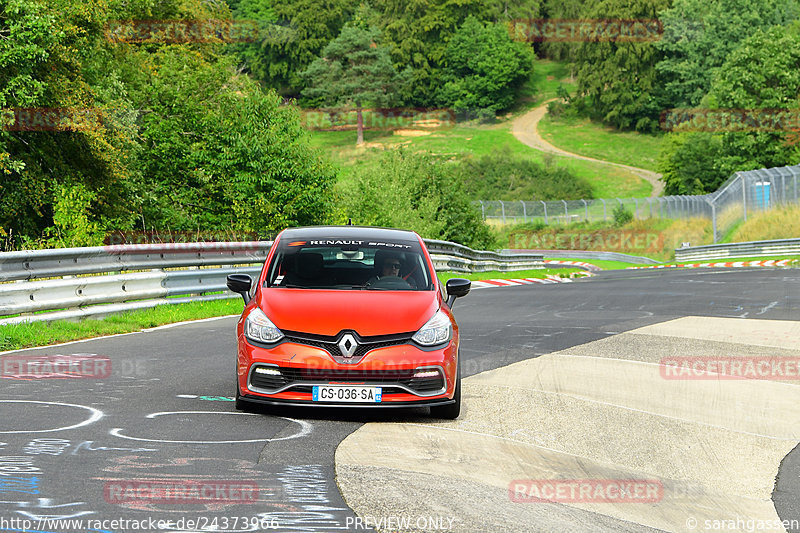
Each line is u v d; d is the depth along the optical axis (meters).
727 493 15.16
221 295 43.41
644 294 54.69
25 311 30.95
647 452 17.55
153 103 87.75
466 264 83.81
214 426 17.58
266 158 79.38
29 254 31.22
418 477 14.60
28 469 13.77
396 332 18.69
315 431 17.61
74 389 21.12
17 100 63.78
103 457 14.73
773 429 20.02
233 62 96.06
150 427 17.22
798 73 190.00
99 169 75.94
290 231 22.95
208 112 85.12
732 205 158.00
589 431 18.92
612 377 25.44
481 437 17.86
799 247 118.38
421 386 18.59
